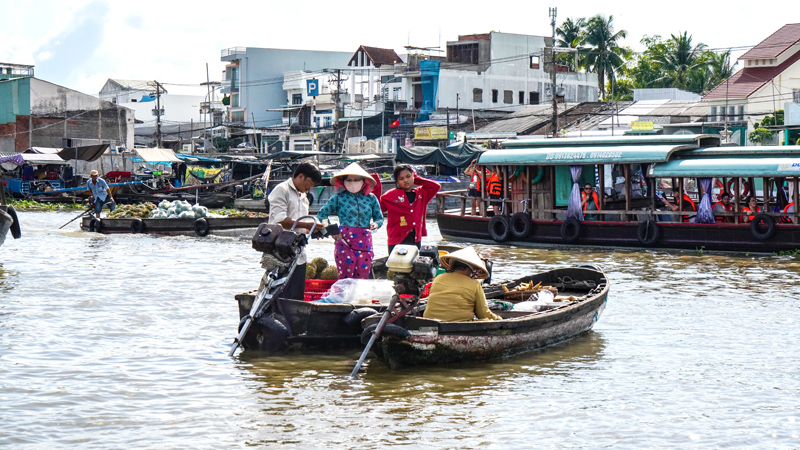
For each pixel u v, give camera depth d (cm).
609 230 2108
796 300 1279
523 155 2245
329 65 8238
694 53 6462
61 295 1234
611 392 766
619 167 2273
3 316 1062
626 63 6806
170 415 684
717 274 1606
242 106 7919
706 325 1077
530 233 2234
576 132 4741
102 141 5278
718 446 624
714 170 1975
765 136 4141
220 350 910
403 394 753
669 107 4934
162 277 1458
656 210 2072
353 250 980
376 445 621
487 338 858
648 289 1398
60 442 618
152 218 2450
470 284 870
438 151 3912
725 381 805
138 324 1038
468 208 3853
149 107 8969
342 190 988
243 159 4416
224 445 618
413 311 883
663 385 791
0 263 1622
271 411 698
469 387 779
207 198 3959
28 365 827
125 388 758
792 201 2091
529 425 670
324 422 671
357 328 916
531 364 870
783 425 673
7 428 644
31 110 5053
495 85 6144
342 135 6109
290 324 892
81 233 2448
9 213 1664
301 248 892
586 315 1007
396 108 6053
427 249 981
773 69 4694
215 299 1227
